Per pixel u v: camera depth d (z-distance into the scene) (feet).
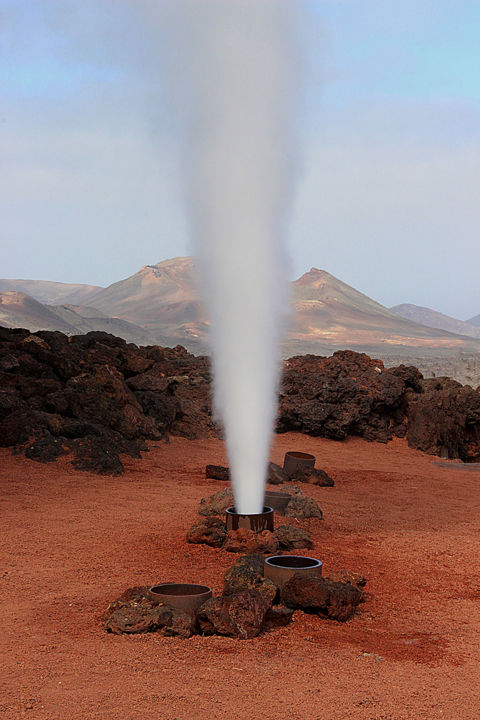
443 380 121.90
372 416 107.24
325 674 22.74
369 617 29.66
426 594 33.50
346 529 47.98
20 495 52.44
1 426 64.95
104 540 41.09
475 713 20.16
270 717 19.21
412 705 20.52
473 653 25.53
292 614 28.99
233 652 24.40
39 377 78.74
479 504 61.93
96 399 75.97
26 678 21.29
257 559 32.65
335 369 113.19
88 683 21.04
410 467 86.89
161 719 18.74
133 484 60.29
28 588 31.53
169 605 27.25
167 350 125.08
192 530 40.88
